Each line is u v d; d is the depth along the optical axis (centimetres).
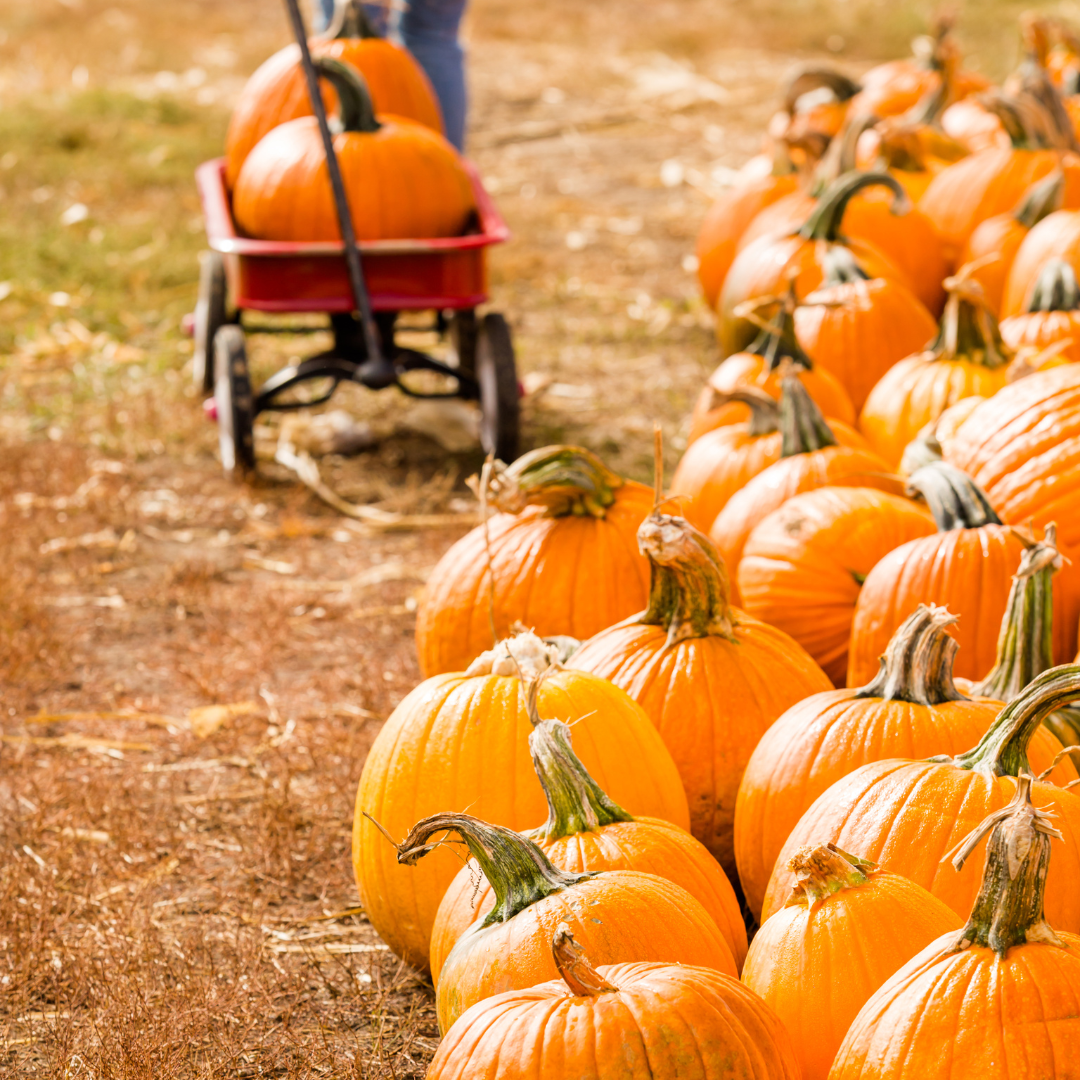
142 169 1084
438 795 261
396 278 543
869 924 206
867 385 493
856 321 494
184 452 607
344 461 600
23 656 425
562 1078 176
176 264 862
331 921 307
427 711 268
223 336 565
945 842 226
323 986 284
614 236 959
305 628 460
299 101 621
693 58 1656
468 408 646
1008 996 178
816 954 205
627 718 266
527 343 745
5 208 977
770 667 289
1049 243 535
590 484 348
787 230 568
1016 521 349
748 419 441
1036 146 644
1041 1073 173
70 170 1078
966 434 374
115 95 1329
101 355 719
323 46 640
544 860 213
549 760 231
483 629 344
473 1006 191
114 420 618
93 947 293
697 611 291
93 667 432
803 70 798
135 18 1845
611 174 1146
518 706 264
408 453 608
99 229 931
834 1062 191
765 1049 182
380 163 550
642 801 259
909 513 353
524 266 870
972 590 314
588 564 343
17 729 394
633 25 1823
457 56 766
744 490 384
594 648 298
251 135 628
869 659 322
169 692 418
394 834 264
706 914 216
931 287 611
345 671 429
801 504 356
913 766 237
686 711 283
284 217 551
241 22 1875
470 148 1241
